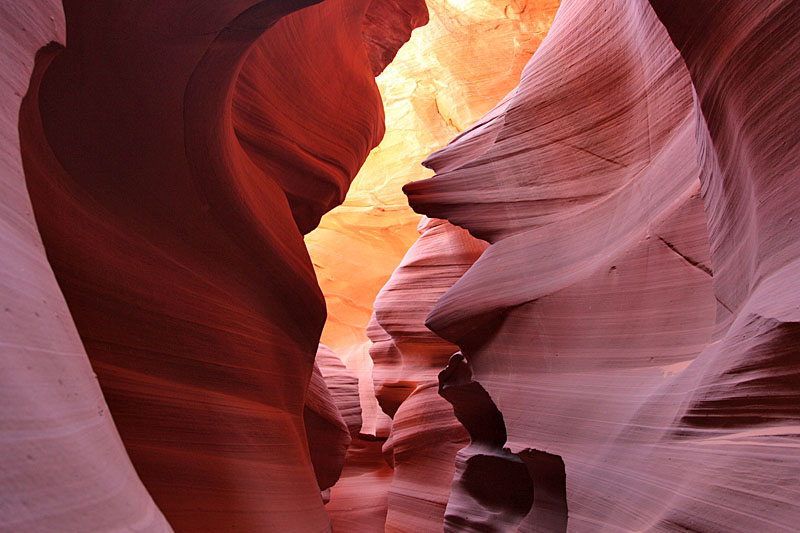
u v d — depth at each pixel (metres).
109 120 3.35
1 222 1.15
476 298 5.34
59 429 1.03
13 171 1.29
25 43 1.43
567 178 5.05
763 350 2.12
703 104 2.53
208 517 3.40
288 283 5.00
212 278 4.14
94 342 3.14
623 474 3.08
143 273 3.51
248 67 5.02
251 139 5.17
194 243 4.04
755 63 2.07
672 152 3.90
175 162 3.81
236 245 4.43
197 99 3.79
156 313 3.55
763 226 2.21
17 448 0.88
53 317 1.21
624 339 3.88
